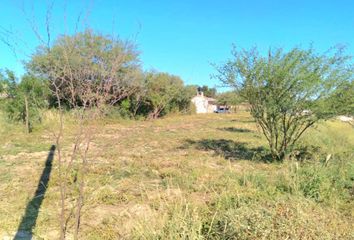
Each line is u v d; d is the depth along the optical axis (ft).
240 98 32.22
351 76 28.91
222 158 34.45
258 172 25.90
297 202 17.66
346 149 36.19
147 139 51.11
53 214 18.04
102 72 13.88
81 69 13.62
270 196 20.04
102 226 16.63
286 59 29.71
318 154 32.58
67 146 40.75
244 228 13.97
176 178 25.22
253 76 30.35
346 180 22.76
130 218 16.87
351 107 28.91
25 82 52.85
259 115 32.12
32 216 17.84
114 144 43.39
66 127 52.39
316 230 14.19
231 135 59.82
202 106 199.00
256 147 44.01
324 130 43.29
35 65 13.65
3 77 55.11
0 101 56.08
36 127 53.31
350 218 17.31
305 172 22.94
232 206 18.47
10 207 19.17
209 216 16.98
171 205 17.75
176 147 43.55
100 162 31.17
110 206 19.56
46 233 15.92
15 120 54.90
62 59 13.71
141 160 32.96
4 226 16.58
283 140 32.35
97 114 14.37
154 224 15.14
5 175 26.12
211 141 50.31
